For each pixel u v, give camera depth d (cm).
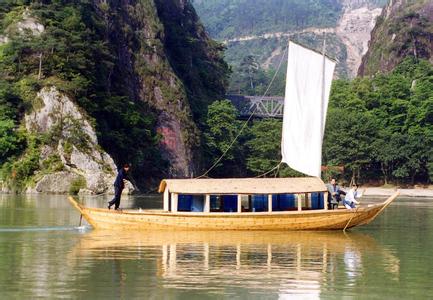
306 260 4244
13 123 13312
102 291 3303
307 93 6381
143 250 4553
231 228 5656
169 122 17312
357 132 17300
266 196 5828
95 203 9238
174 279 3591
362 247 4866
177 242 4972
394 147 17188
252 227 5672
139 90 17238
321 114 6297
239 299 3180
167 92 17675
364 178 17950
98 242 4931
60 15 14912
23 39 14262
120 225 5641
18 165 12888
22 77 14138
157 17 18700
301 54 6406
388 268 4009
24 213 7275
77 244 4822
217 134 18950
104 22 16350
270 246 4825
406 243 5122
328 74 6294
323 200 5925
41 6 15362
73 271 3781
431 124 18750
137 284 3462
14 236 5238
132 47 17438
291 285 3491
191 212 5634
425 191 15962
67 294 3238
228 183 5819
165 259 4197
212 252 4494
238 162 19300
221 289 3372
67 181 12631
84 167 12888
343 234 5662
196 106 19762
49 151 13088
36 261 4088
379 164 17950
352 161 17188
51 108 13400
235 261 4153
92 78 14250
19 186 12762
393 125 19450
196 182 5797
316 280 3631
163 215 5612
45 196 11381
